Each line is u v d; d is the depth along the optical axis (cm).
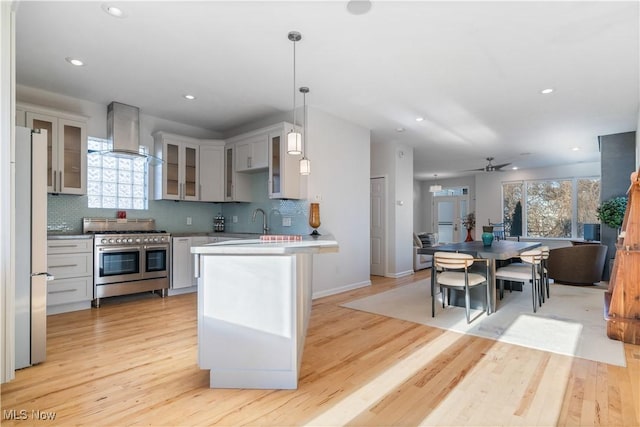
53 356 268
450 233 1145
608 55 312
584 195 866
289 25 267
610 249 585
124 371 243
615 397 207
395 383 226
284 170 437
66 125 406
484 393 213
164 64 337
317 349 286
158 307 417
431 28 270
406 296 482
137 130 463
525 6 241
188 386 221
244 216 550
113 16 257
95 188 466
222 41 292
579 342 300
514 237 977
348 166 522
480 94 411
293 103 446
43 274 254
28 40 293
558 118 499
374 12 249
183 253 488
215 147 533
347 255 520
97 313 389
